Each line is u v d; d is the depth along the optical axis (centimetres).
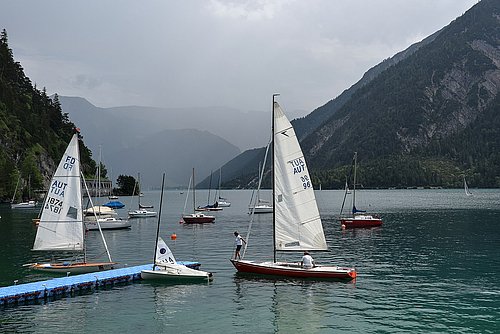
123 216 13312
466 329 2784
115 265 4916
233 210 16012
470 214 12075
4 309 3197
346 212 13812
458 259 5141
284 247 4228
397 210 14200
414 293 3594
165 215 13625
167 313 3108
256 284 3891
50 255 5650
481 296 3503
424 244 6431
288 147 4216
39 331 2772
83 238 4475
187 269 4056
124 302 3369
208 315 3066
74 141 4469
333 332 2752
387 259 5188
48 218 4378
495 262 4931
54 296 3519
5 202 19138
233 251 5928
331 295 3538
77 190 4456
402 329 2792
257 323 2906
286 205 4225
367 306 3250
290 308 3209
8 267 4772
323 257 5372
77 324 2892
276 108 4219
